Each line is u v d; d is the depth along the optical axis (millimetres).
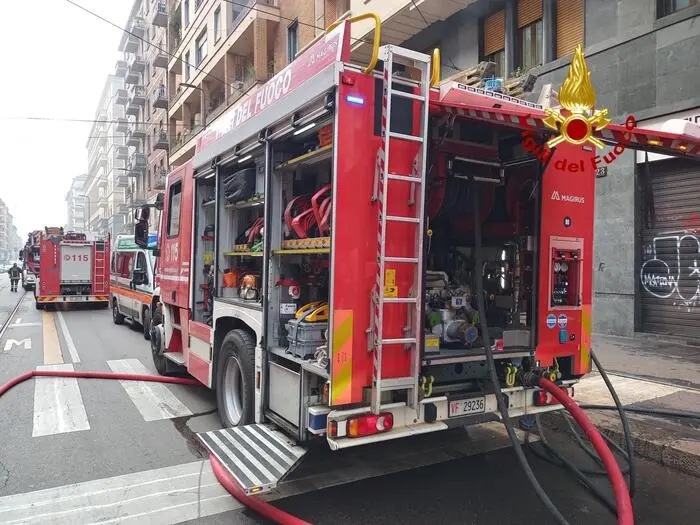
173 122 40438
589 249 4512
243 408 4688
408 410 3570
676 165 9445
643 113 9508
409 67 3533
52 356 9766
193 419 5926
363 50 15148
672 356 8289
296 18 22625
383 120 3344
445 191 4223
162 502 3891
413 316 3475
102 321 15938
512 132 4258
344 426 3318
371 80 3447
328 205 3717
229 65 27328
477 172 4277
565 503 3906
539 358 4246
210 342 5613
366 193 3412
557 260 4332
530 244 4281
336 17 19781
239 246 5359
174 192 7348
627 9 9750
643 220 9961
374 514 3717
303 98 3699
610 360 8008
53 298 19344
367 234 3414
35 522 3580
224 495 4004
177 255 6895
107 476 4359
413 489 4125
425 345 3689
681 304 9430
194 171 6266
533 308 4223
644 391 6293
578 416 3764
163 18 42312
